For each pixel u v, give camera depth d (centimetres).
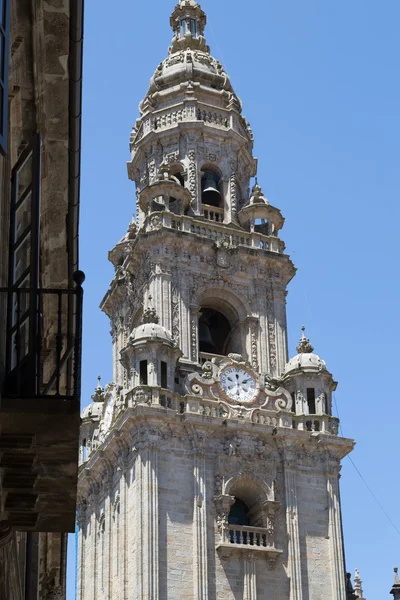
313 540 7931
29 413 1833
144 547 7381
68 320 2481
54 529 2112
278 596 7662
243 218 9219
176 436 7838
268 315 8850
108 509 8125
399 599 8462
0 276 2058
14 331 2002
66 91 2812
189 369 8312
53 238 3266
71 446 1886
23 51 2730
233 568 7594
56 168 3027
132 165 9875
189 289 8644
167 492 7631
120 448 8012
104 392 9362
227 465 7881
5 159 2020
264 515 7862
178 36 10375
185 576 7425
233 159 9550
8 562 2217
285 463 8062
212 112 9719
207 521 7650
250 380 8344
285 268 9044
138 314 8900
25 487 1981
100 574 8119
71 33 2664
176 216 8881
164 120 9669
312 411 8494
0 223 2031
